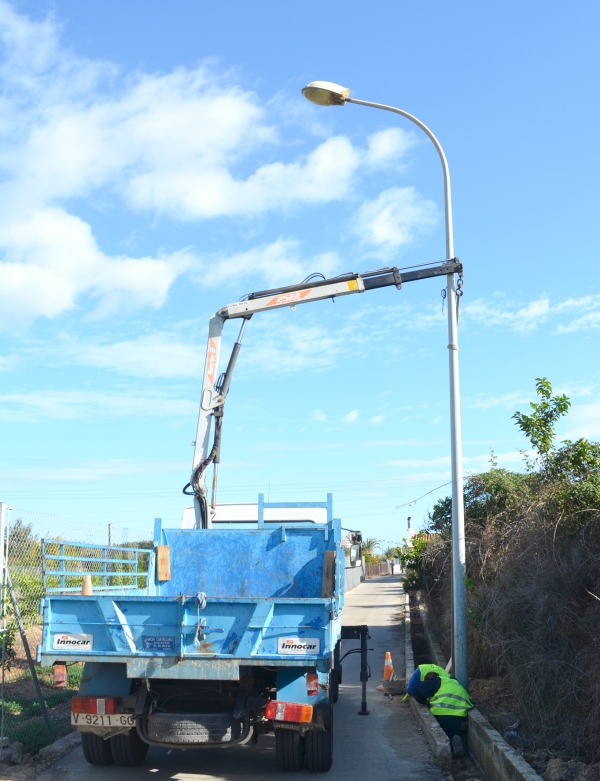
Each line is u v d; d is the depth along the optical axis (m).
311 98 10.23
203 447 10.57
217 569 9.34
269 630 6.85
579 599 7.61
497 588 8.90
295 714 6.86
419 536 20.33
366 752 8.38
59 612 7.12
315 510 11.65
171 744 6.97
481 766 7.44
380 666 14.52
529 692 7.59
